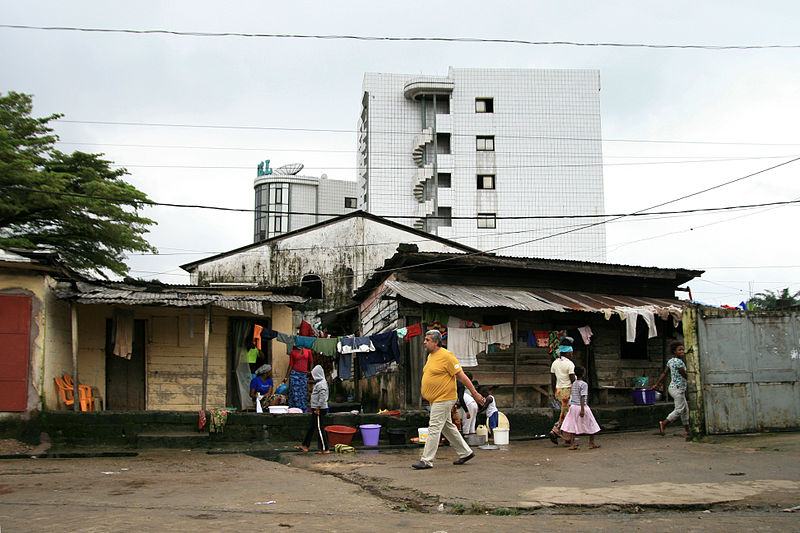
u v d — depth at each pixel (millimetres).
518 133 57562
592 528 5816
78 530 5812
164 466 10992
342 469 10359
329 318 26016
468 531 5730
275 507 7012
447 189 55750
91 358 15852
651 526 5891
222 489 8344
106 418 13688
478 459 11141
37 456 12359
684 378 13453
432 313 15602
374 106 57312
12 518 6402
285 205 70750
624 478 8531
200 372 16828
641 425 17328
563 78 58875
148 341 16594
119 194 24484
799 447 10430
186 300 15039
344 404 18406
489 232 56125
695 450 11000
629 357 19344
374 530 5793
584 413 12328
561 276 19203
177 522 6164
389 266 18094
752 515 6363
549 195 57125
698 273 20188
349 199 73000
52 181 22453
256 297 16141
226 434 14039
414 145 56312
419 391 15633
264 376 16750
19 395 13250
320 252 31828
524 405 17141
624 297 19516
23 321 13430
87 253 25703
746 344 12633
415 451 13062
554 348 16859
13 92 25125
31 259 13203
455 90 57500
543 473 9148
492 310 16281
